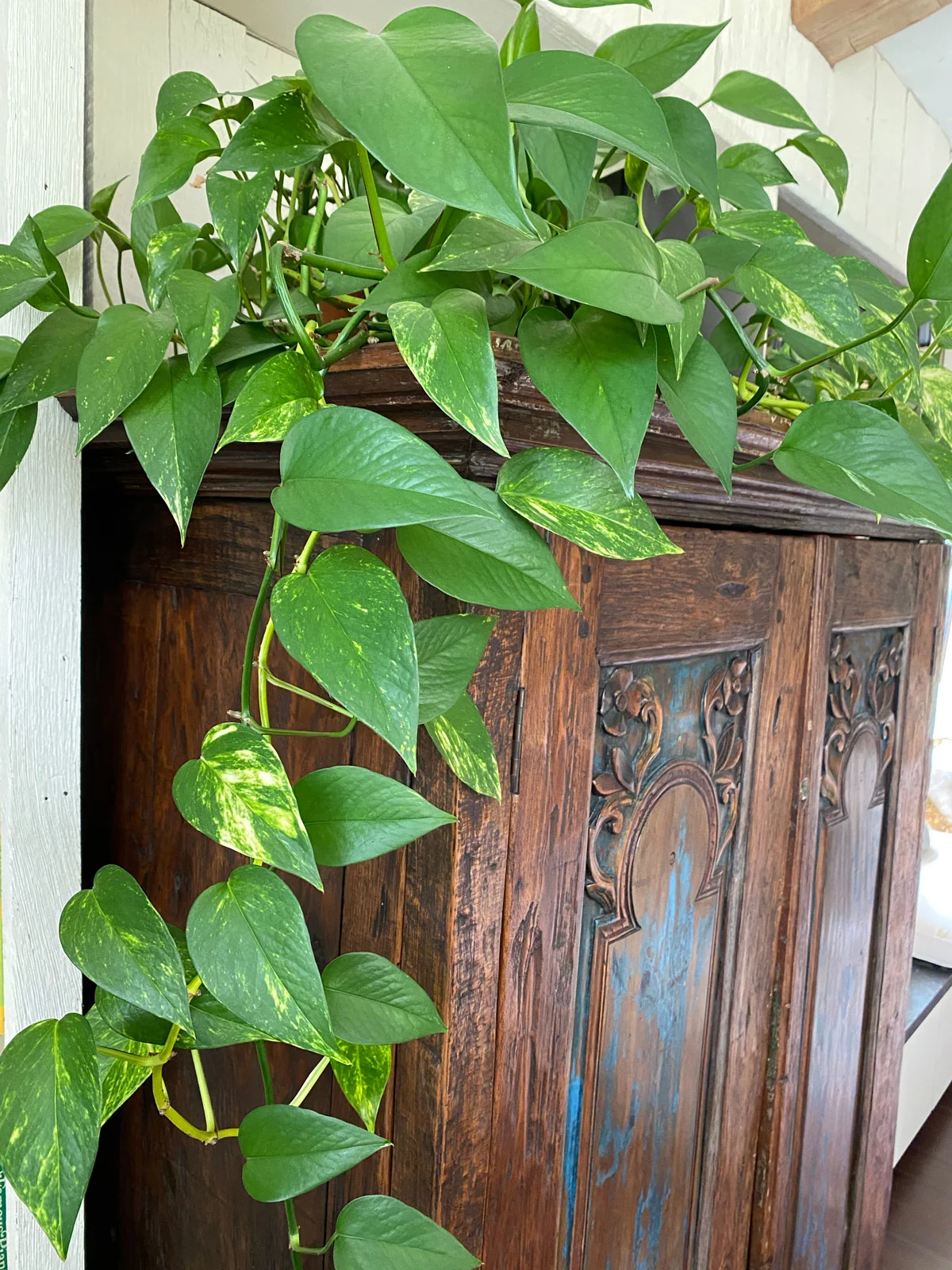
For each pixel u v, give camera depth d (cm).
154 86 74
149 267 51
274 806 40
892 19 124
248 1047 65
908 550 103
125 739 75
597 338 39
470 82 29
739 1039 83
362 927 57
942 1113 188
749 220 52
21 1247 67
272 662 60
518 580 42
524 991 56
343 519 34
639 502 43
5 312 45
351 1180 58
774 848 84
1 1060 43
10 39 58
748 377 73
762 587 75
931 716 115
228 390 46
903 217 174
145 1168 76
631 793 65
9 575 62
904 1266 143
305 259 45
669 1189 77
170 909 71
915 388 60
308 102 46
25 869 65
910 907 116
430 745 51
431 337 37
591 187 64
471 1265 46
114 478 69
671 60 54
